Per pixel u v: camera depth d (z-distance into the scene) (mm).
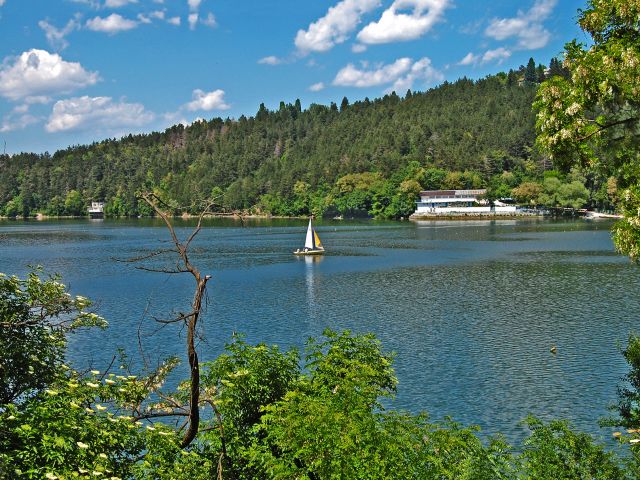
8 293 13023
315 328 41750
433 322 42656
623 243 16562
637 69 15555
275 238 134625
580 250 92125
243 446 13211
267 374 14727
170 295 56812
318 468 11375
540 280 61562
